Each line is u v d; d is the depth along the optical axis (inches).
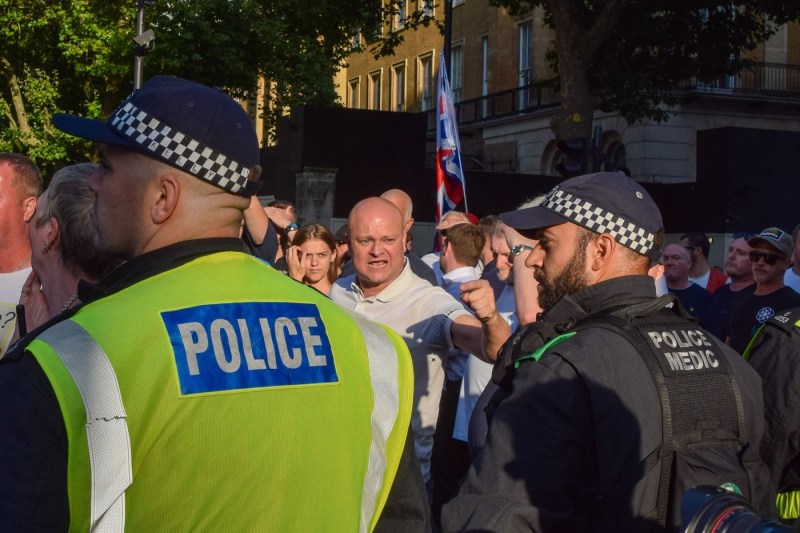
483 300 132.2
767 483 101.9
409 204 301.9
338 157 676.7
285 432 70.3
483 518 92.0
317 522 71.3
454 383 210.5
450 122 430.9
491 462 94.6
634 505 91.9
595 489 92.9
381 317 174.1
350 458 74.9
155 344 66.6
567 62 731.4
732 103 1066.1
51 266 107.5
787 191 732.0
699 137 751.7
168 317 68.1
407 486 81.7
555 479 92.4
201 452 66.4
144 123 72.1
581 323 101.0
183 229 73.2
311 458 71.4
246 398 69.1
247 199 76.7
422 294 175.2
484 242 245.3
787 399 130.0
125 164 73.3
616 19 713.0
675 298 104.7
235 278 73.5
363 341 80.2
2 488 60.6
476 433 146.6
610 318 99.7
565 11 730.8
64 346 63.6
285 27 943.0
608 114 1087.6
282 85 978.1
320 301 79.3
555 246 106.0
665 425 93.9
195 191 73.1
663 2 749.3
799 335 133.0
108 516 62.7
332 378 74.9
